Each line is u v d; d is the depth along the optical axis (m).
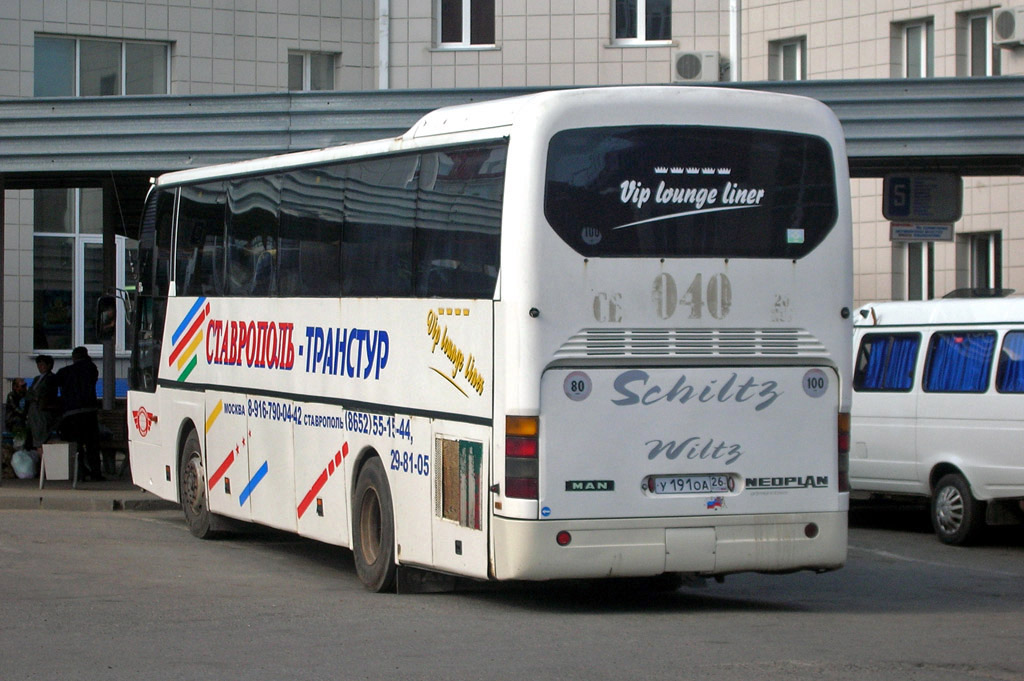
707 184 12.31
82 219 39.66
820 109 12.72
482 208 12.34
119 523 20.67
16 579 14.66
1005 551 18.80
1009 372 18.81
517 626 11.91
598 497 11.98
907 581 15.75
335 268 14.95
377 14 36.78
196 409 18.58
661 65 33.09
